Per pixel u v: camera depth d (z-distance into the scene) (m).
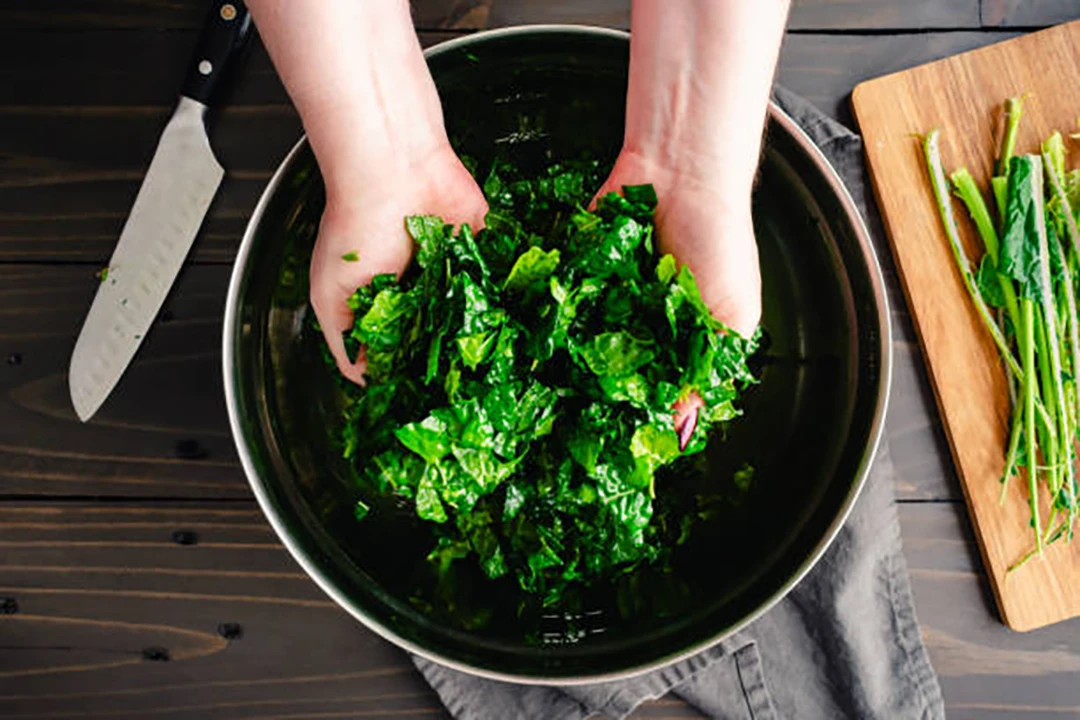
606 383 0.56
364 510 0.65
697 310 0.56
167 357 0.71
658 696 0.69
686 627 0.63
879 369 0.61
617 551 0.59
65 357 0.72
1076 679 0.70
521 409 0.57
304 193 0.63
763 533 0.65
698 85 0.56
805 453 0.65
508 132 0.67
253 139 0.71
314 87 0.55
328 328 0.61
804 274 0.65
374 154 0.57
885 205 0.71
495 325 0.56
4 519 0.71
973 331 0.70
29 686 0.72
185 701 0.72
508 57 0.63
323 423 0.66
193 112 0.68
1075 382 0.69
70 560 0.71
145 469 0.71
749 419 0.66
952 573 0.71
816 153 0.61
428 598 0.65
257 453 0.62
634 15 0.56
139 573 0.71
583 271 0.57
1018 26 0.72
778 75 0.72
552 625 0.64
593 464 0.57
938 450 0.71
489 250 0.60
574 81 0.65
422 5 0.71
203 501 0.71
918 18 0.72
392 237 0.59
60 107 0.72
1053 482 0.68
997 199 0.69
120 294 0.69
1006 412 0.70
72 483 0.71
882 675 0.69
